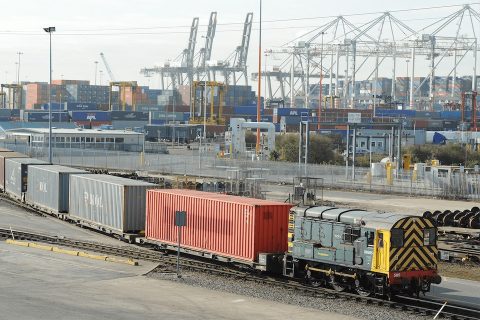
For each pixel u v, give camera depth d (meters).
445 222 75.19
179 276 46.03
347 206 90.25
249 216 46.12
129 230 59.03
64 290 41.31
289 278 46.28
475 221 73.19
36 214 79.25
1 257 51.84
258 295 41.28
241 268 49.09
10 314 35.25
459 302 41.19
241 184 88.38
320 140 162.75
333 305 38.81
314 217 43.06
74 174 70.50
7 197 93.75
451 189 105.81
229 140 171.88
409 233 39.19
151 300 39.19
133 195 59.03
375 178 122.19
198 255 50.44
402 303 39.75
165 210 53.72
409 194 108.50
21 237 62.84
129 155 147.25
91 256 52.31
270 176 125.25
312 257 42.62
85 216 66.69
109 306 37.53
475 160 171.75
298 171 124.62
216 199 49.00
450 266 53.72
